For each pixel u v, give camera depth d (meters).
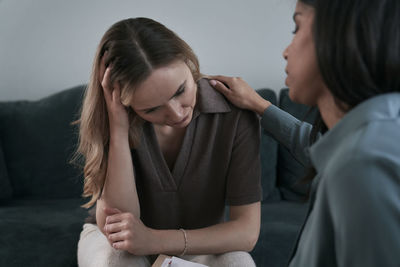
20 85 2.54
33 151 2.25
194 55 1.16
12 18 2.46
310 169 0.82
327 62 0.60
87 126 1.24
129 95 1.06
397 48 0.57
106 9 2.48
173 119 1.11
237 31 2.52
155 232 1.16
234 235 1.21
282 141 1.28
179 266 1.07
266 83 2.57
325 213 0.58
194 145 1.30
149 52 1.03
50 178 2.27
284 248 1.75
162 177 1.31
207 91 1.29
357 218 0.50
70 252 1.74
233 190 1.31
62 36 2.50
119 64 1.06
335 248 0.60
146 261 1.20
